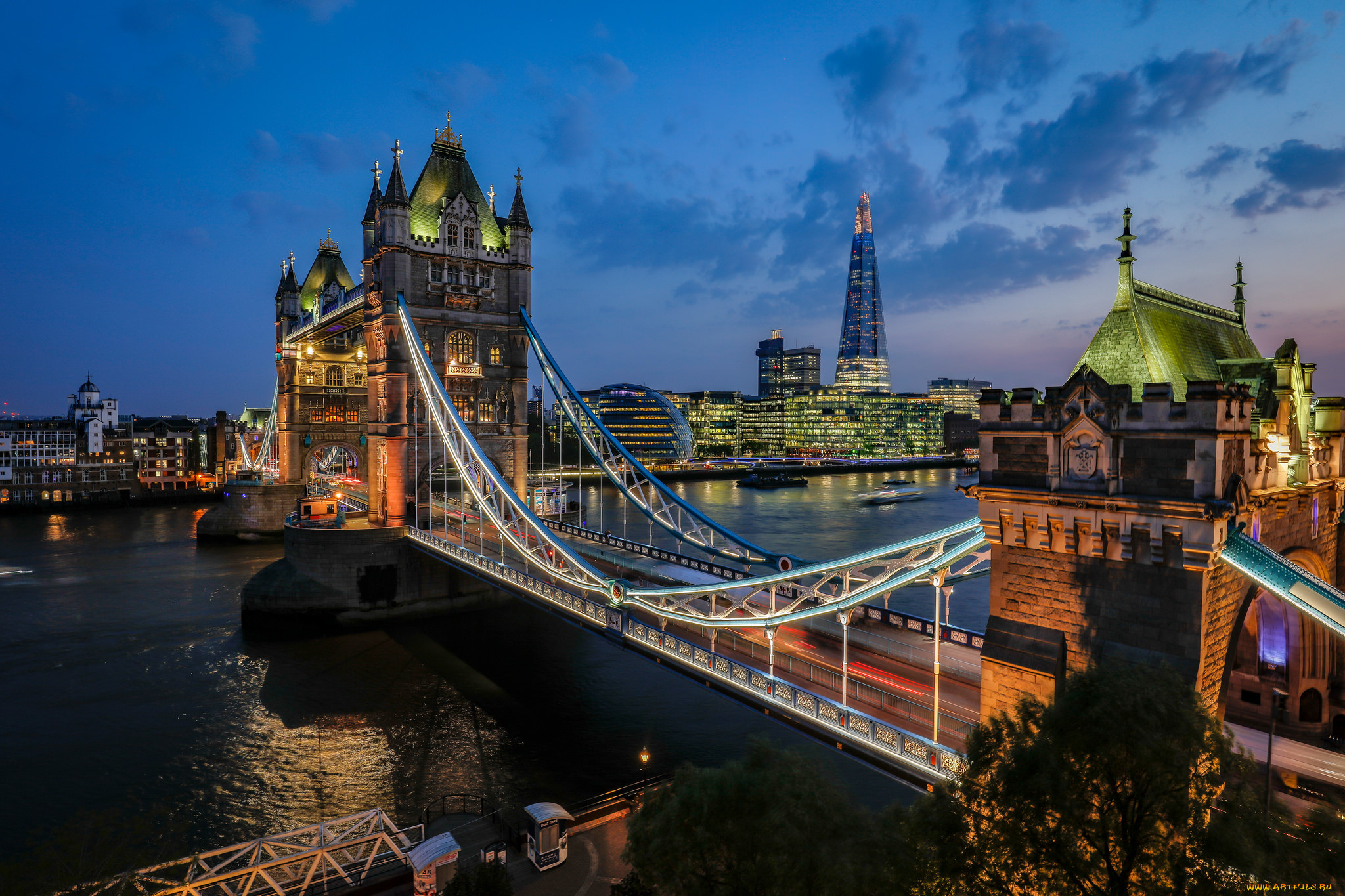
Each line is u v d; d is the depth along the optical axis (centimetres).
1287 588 1567
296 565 6150
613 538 6272
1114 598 1741
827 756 2416
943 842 1235
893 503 15388
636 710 4244
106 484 15512
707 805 1419
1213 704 1706
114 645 5578
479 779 3450
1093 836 1133
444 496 6222
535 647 5503
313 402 10344
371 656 5306
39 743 3850
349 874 2478
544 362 7056
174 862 2252
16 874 2670
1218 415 1574
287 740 3878
